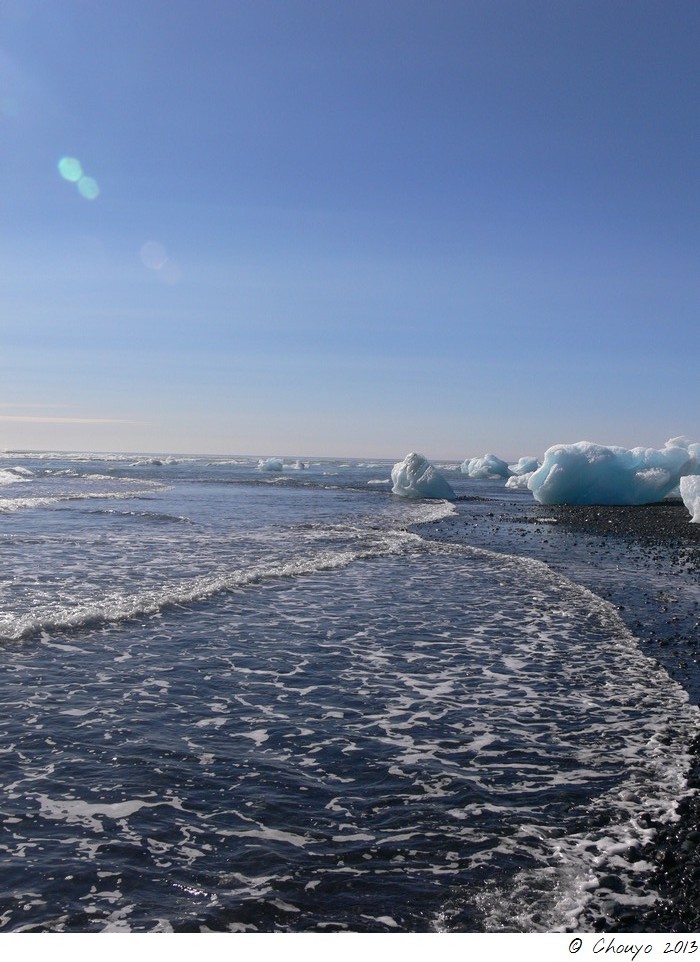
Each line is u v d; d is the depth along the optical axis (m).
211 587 13.01
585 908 4.24
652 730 7.08
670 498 40.84
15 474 54.84
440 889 4.43
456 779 5.95
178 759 6.21
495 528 26.06
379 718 7.32
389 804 5.50
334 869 4.62
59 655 8.99
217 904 4.26
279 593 13.09
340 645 9.88
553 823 5.23
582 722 7.27
